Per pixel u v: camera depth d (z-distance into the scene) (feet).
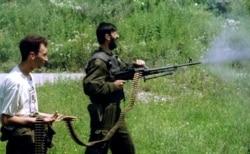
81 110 42.04
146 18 90.68
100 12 93.86
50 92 50.75
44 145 20.44
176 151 31.63
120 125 25.62
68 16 91.81
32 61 20.75
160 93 53.31
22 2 98.48
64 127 34.81
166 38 85.56
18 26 89.51
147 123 38.45
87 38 81.30
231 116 41.04
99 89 24.80
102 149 25.05
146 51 80.12
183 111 43.24
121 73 25.44
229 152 32.37
